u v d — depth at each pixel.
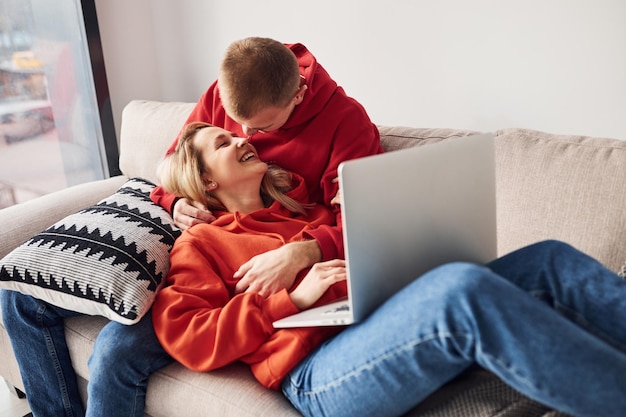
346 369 0.97
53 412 1.45
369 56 2.07
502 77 1.79
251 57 1.31
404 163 0.96
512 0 1.70
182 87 2.69
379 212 0.94
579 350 0.78
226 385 1.13
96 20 2.42
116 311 1.23
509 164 1.33
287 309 1.17
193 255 1.30
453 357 0.86
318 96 1.52
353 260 0.93
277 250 1.28
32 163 2.40
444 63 1.90
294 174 1.52
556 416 0.88
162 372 1.22
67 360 1.42
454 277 0.85
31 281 1.30
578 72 1.64
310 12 2.17
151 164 1.92
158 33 2.67
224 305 1.26
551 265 0.98
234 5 2.37
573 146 1.28
